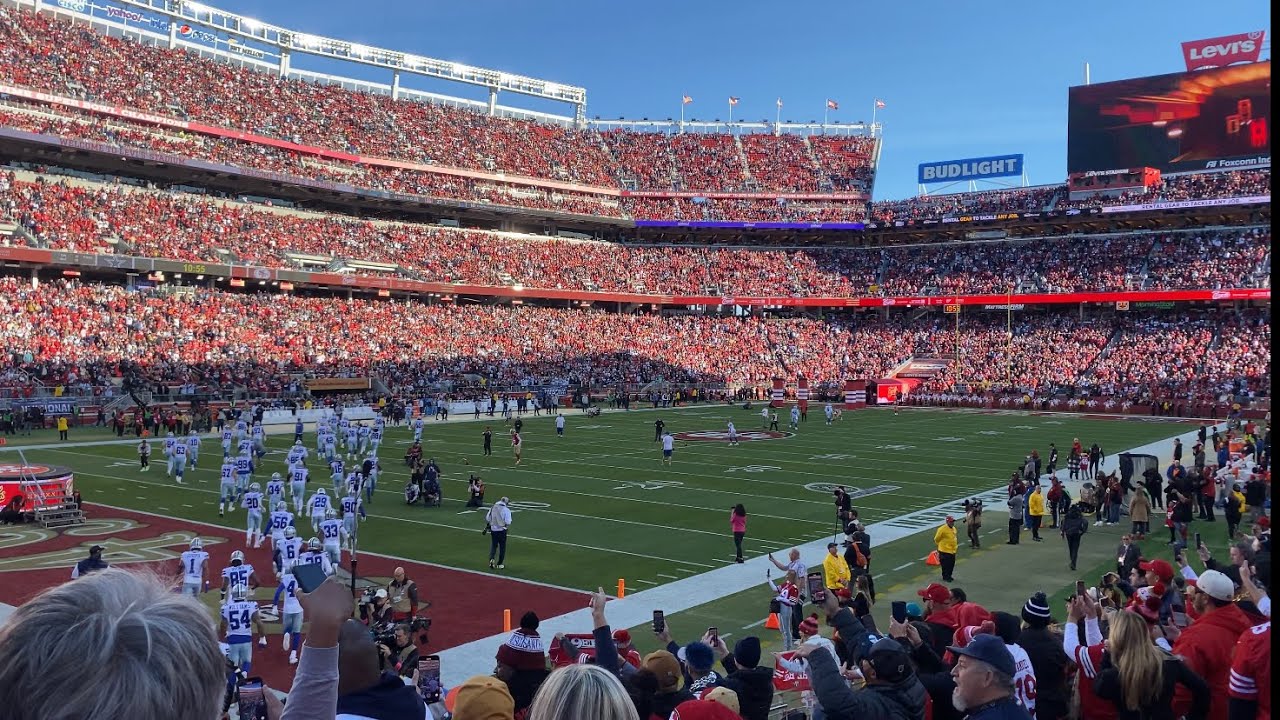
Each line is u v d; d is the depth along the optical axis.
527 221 95.00
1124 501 30.55
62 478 27.59
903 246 96.25
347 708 3.46
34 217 61.12
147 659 1.91
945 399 77.50
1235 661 5.77
